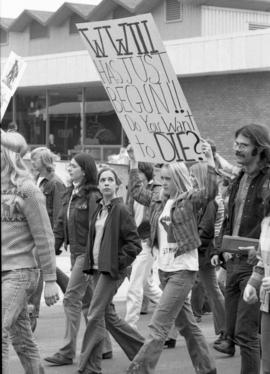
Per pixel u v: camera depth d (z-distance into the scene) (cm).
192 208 901
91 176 1013
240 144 830
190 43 3597
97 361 976
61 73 3900
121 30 945
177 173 912
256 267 767
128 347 1002
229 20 5006
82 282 1034
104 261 942
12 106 4272
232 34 3469
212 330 1291
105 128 3938
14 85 1020
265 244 740
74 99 4059
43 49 5622
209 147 929
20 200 780
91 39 971
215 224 1099
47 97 4147
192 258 903
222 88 3681
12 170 788
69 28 5488
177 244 898
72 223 1027
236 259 834
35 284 797
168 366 1056
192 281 905
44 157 1190
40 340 1205
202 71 3572
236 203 852
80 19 5444
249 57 3419
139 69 946
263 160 831
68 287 1041
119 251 948
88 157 1021
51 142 4144
